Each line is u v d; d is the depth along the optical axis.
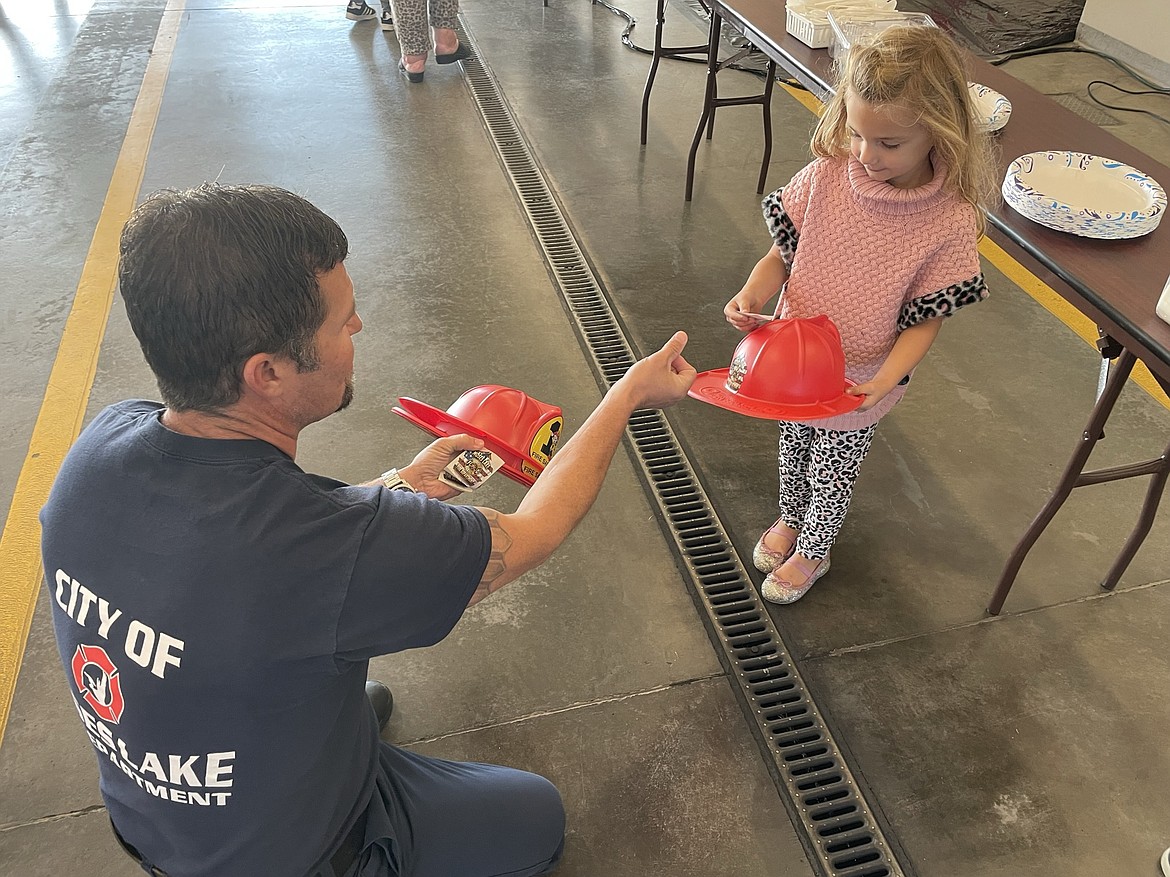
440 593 0.94
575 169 3.91
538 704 1.87
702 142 4.15
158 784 0.95
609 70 4.88
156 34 5.34
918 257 1.53
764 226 3.54
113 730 0.93
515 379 2.75
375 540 0.90
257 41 5.25
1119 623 2.01
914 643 1.98
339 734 1.06
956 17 5.35
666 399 1.30
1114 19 4.95
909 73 1.36
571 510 1.12
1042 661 1.94
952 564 2.17
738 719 1.84
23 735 1.79
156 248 0.79
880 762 1.76
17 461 2.42
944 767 1.75
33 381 2.70
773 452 2.51
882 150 1.44
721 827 1.66
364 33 5.40
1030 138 2.05
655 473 2.44
